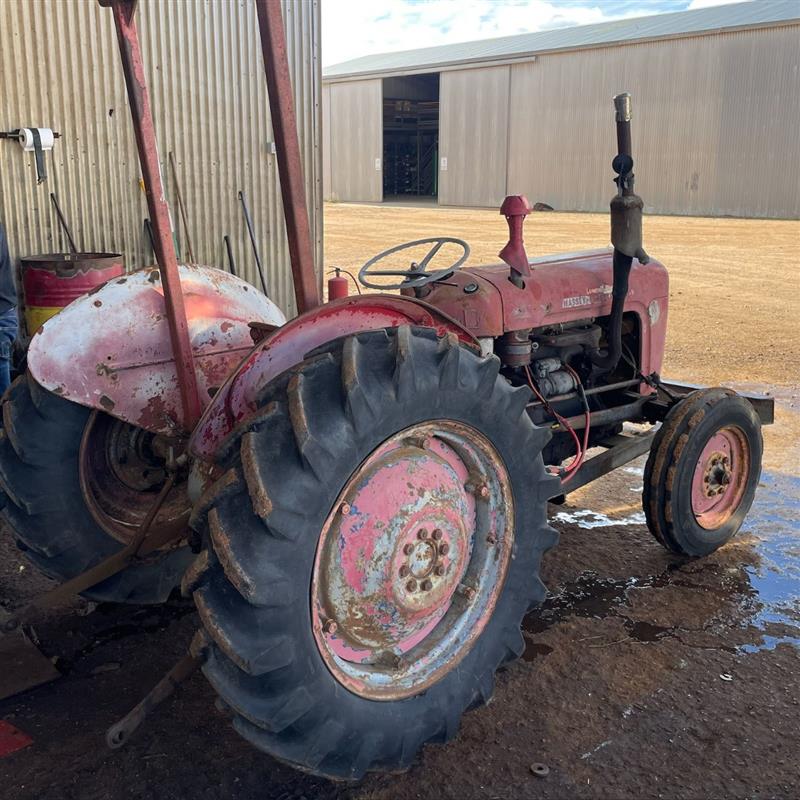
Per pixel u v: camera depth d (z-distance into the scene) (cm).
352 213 2728
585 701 282
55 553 284
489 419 238
